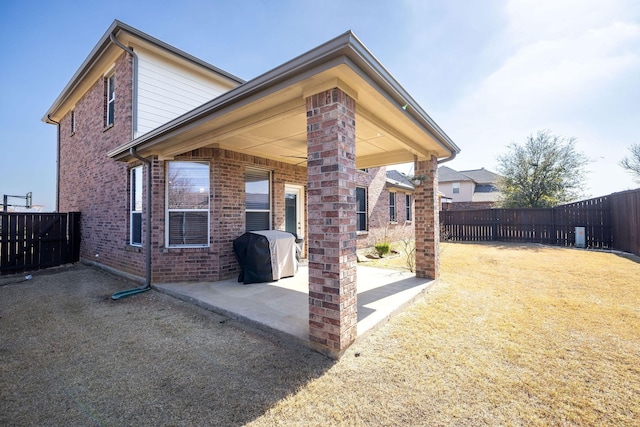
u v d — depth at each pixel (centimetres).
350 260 325
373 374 281
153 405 242
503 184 2006
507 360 304
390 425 217
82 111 977
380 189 1309
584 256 960
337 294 306
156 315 452
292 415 228
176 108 821
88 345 353
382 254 1043
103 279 702
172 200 626
